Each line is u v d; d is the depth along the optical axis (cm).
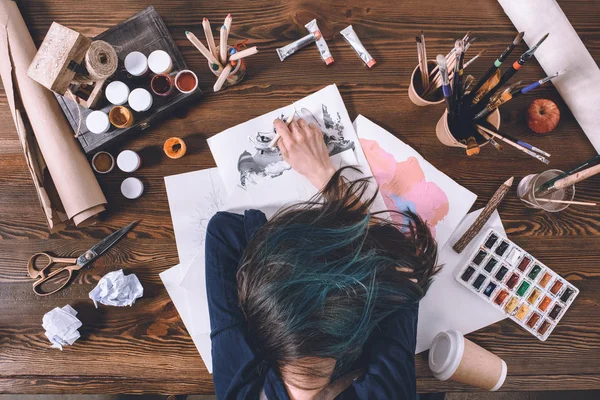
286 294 52
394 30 85
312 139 78
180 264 83
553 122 81
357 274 55
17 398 130
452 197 84
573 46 75
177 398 98
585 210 84
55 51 68
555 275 82
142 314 83
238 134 83
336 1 84
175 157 83
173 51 82
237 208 83
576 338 83
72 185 77
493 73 69
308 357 53
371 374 62
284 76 84
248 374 62
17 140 84
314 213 66
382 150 84
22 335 83
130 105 76
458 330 82
